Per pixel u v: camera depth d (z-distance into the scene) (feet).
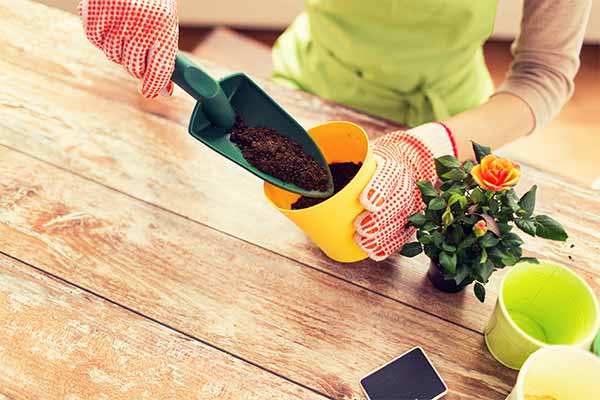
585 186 2.58
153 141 2.70
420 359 2.06
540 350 1.69
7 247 2.31
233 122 2.21
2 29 3.12
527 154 5.51
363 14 3.18
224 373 2.02
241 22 6.52
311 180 2.16
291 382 2.01
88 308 2.16
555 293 2.03
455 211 1.93
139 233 2.38
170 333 2.11
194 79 1.97
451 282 2.16
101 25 1.84
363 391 2.00
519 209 1.85
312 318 2.17
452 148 2.43
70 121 2.75
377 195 2.04
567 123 5.79
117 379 1.99
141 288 2.22
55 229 2.37
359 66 3.47
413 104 3.56
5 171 2.55
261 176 2.09
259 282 2.26
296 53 3.87
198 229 2.41
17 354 2.03
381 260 2.33
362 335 2.13
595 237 2.41
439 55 3.31
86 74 2.94
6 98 2.81
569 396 1.85
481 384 2.03
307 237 2.42
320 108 2.85
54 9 3.24
